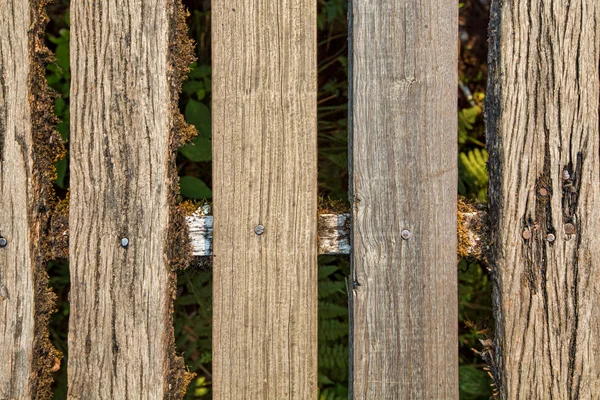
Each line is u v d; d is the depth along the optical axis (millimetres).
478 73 1138
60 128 1043
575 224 834
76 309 835
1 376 834
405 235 832
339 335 1054
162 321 831
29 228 836
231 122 834
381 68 835
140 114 834
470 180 1076
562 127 835
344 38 1121
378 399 834
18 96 838
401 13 836
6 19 840
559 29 837
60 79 1063
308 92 834
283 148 835
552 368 832
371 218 833
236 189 833
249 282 834
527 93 836
